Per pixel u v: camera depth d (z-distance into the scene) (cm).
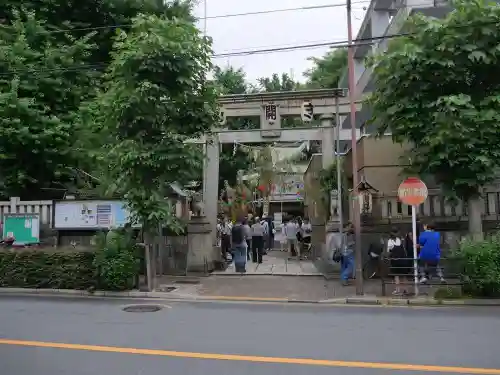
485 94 1350
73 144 1869
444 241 1634
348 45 1362
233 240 1730
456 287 1291
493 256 1227
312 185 2192
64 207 1650
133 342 788
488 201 1627
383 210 1686
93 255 1382
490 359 696
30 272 1421
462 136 1260
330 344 780
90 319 985
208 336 834
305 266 1889
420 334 855
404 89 1350
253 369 646
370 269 1596
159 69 1309
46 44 1973
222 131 1897
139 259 1423
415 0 2141
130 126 1350
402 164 1709
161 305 1177
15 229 1673
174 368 649
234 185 3659
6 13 2098
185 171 1401
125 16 2305
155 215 1340
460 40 1292
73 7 2228
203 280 1578
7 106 1727
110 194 1559
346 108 1848
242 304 1201
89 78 2089
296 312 1084
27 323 941
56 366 655
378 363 673
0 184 1844
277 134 1866
